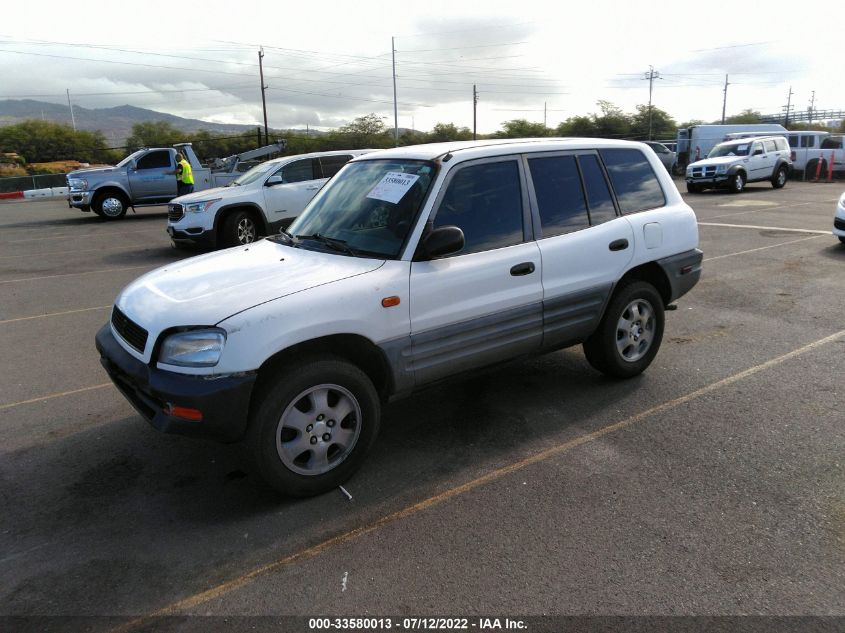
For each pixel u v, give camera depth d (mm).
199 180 19203
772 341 5984
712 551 2922
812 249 10578
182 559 2963
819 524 3111
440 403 4734
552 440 4082
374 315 3432
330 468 3473
